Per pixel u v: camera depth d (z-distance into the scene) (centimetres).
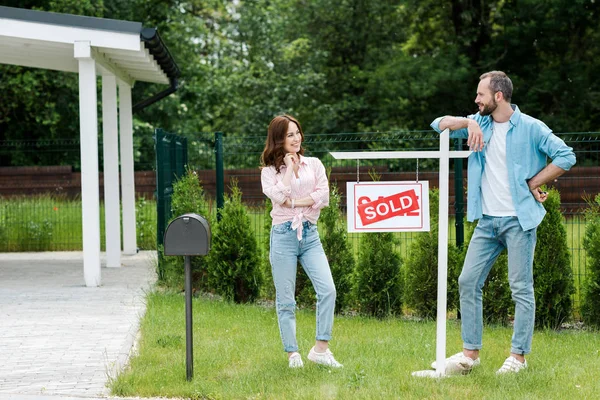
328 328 645
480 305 655
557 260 857
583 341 782
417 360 682
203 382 598
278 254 643
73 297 997
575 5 2541
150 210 1588
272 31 2823
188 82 2750
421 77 2677
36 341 755
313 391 568
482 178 641
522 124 624
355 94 3023
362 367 641
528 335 638
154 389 581
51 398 564
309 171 649
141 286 1079
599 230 864
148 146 2641
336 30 2973
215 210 1041
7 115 2573
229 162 2200
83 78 1055
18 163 2661
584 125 2661
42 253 1516
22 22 1030
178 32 2708
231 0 3138
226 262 984
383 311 923
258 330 804
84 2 2298
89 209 1070
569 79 2603
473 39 2709
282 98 2775
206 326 817
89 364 667
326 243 935
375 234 920
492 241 645
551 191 866
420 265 910
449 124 622
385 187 623
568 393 571
